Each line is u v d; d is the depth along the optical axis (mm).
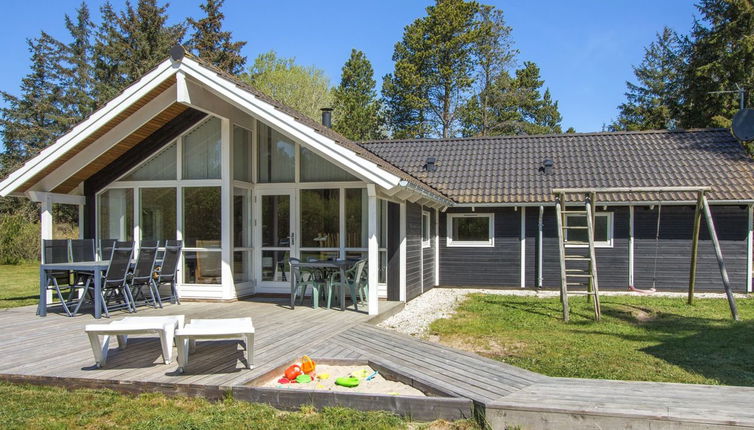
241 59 37219
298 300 10984
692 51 30750
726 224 13875
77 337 7711
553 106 45594
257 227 11781
